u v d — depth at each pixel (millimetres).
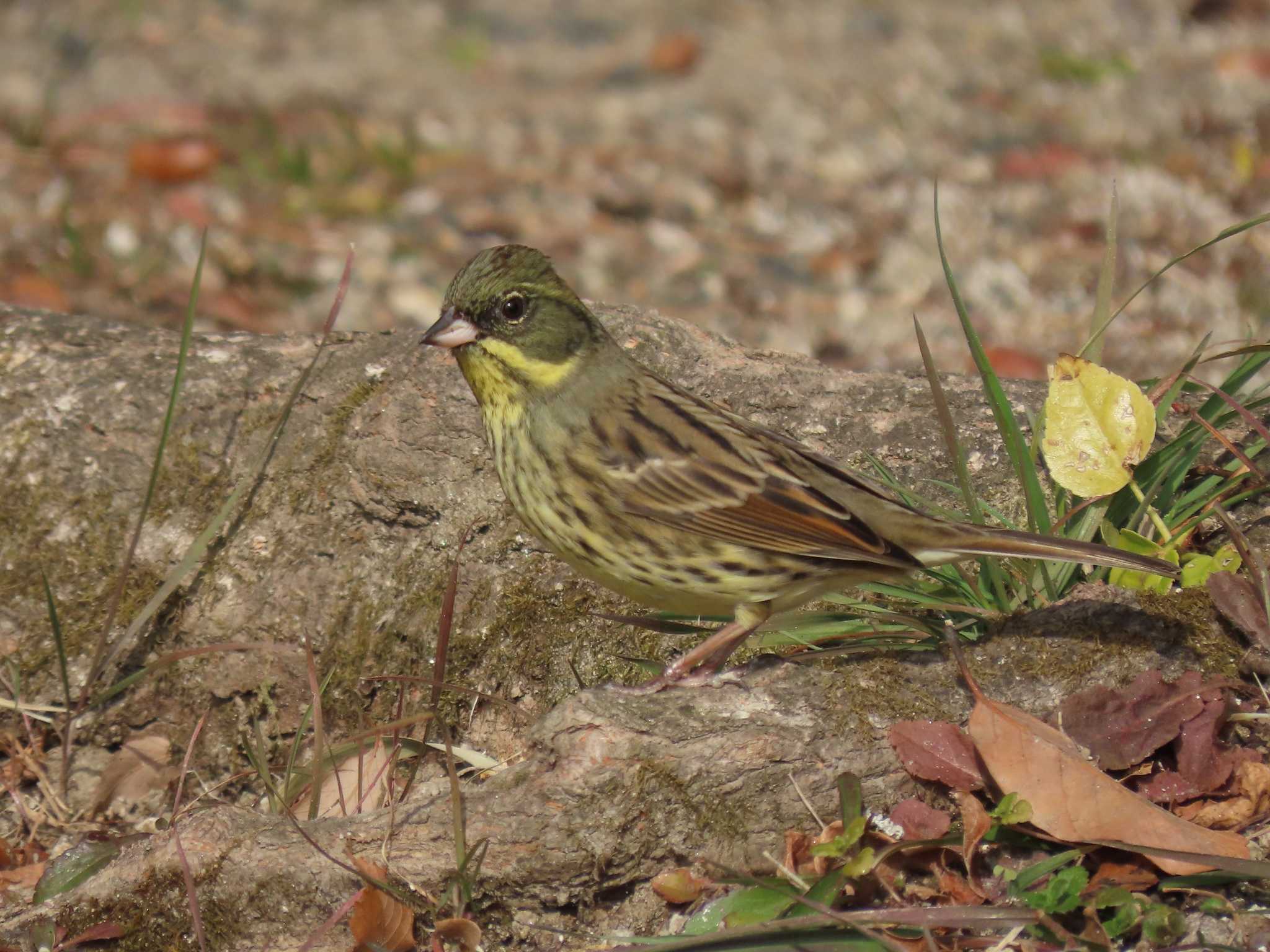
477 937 7484
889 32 29125
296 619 10180
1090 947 6793
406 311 17547
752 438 8695
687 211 20500
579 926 7668
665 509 8477
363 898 7355
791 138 23328
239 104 24562
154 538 10414
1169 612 8219
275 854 7688
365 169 21734
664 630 9016
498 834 7637
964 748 7676
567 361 8742
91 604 10375
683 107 24922
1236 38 28109
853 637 8680
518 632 9664
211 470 10484
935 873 7422
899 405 10359
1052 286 17766
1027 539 8242
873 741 7812
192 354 10898
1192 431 8977
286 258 18578
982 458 9945
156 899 7723
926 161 22094
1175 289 17188
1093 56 27047
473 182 21328
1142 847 7047
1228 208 19578
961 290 17906
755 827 7695
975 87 25750
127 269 17859
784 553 8375
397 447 10234
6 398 10711
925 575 9102
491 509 10008
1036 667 8109
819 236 19609
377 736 8992
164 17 29672
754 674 8273
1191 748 7578
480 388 8883
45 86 25203
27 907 8352
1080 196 20312
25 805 9852
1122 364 15695
